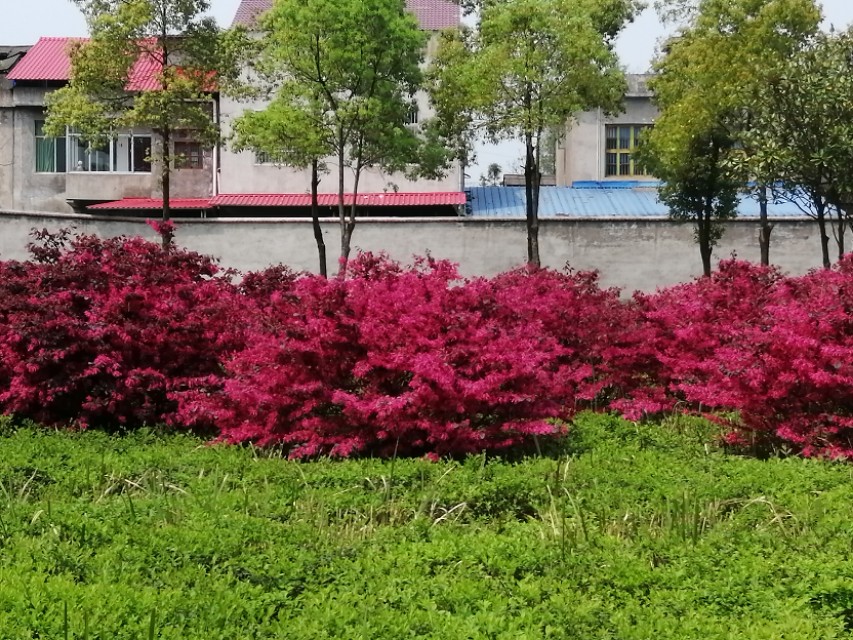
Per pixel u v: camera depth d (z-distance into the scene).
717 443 9.19
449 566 5.25
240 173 29.12
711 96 20.81
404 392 8.28
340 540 5.87
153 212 29.30
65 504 6.41
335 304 8.63
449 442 8.16
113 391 9.60
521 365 8.23
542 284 12.48
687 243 25.45
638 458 8.18
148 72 28.97
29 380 9.61
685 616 4.62
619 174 33.28
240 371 8.95
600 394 11.28
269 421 8.59
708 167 22.62
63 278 9.96
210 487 6.96
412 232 25.48
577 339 11.35
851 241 25.12
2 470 7.20
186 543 5.44
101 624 4.21
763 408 8.80
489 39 23.16
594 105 23.81
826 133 16.84
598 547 5.68
